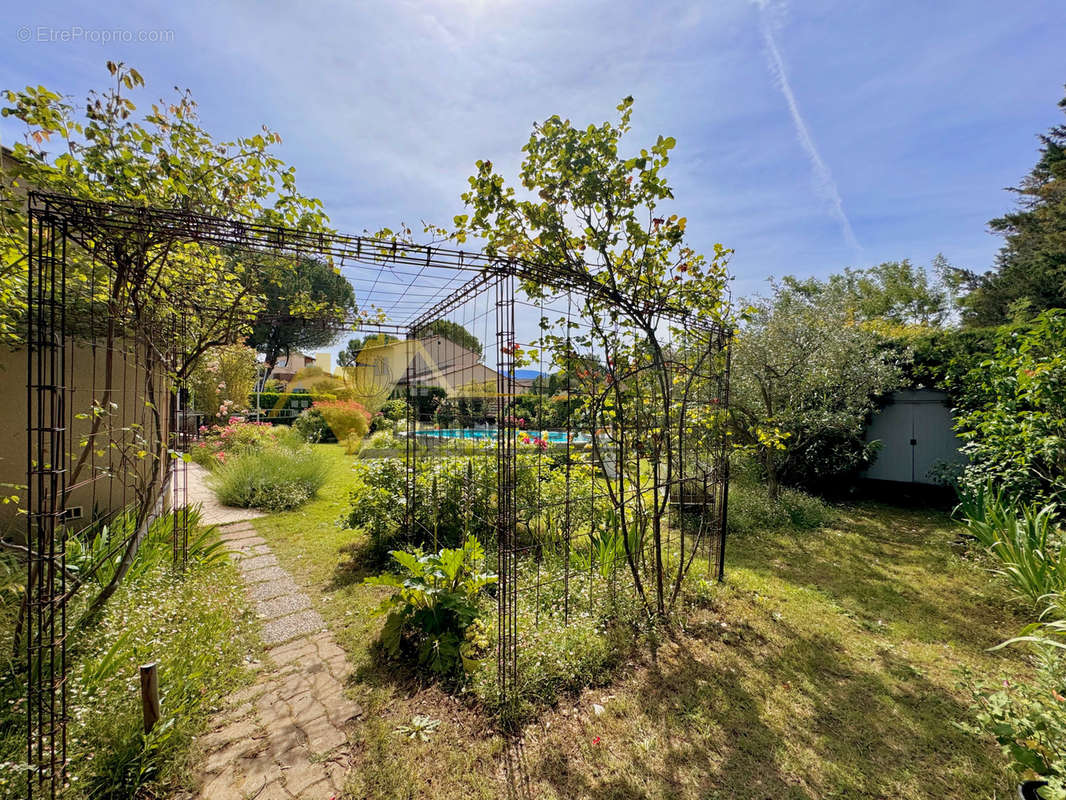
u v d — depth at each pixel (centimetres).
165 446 303
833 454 664
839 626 303
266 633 284
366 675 242
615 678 244
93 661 219
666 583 356
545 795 171
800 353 600
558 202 277
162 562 354
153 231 188
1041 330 396
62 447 186
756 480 676
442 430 460
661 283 311
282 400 1343
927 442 700
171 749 182
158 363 356
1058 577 297
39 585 171
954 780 180
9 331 348
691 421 367
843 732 206
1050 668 184
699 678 245
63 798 155
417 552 304
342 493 686
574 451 390
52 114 229
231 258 357
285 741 194
